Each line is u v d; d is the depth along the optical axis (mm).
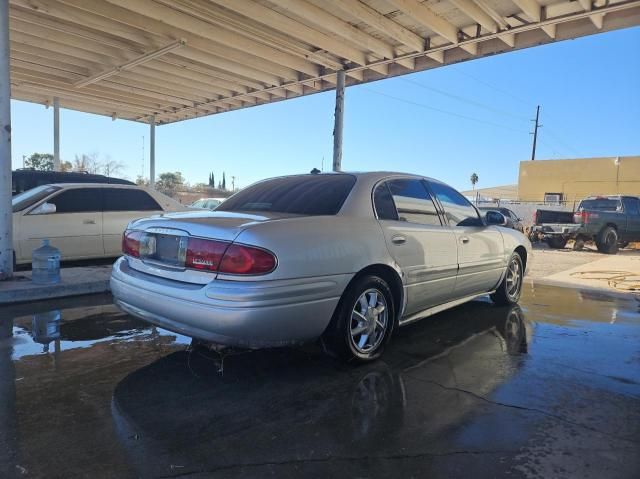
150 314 3488
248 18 8984
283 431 2732
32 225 6898
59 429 2715
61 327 4770
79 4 8203
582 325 5215
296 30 9180
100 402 3076
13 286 5867
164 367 3711
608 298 6934
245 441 2617
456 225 4926
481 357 4070
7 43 6086
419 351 4211
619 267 10891
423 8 8562
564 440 2660
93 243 7457
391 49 10453
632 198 15695
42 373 3559
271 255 3072
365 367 3777
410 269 4074
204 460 2422
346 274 3480
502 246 5652
